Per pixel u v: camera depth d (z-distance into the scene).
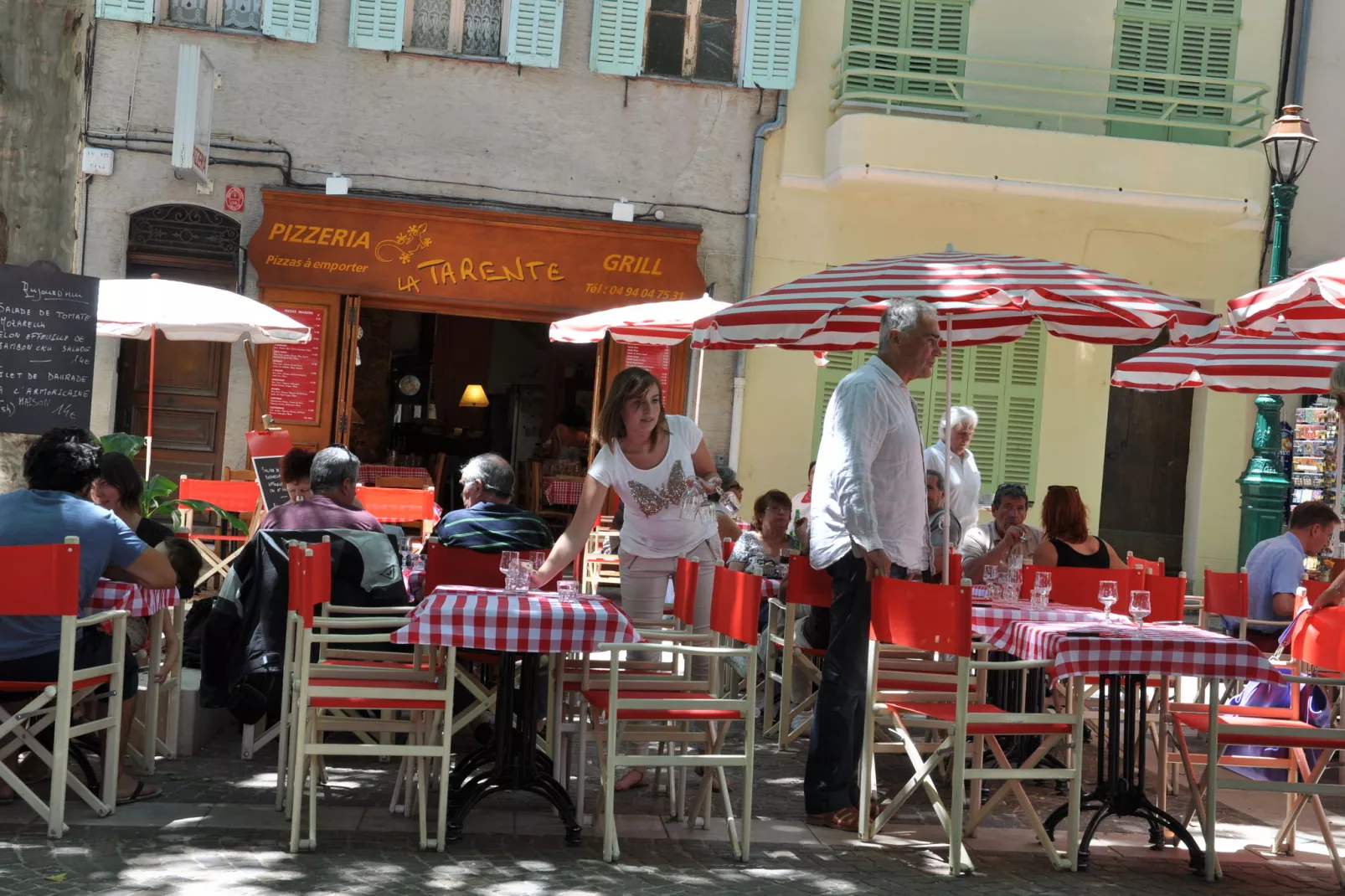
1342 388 6.03
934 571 6.74
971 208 14.64
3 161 7.28
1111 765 5.69
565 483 14.95
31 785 6.00
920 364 5.96
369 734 6.81
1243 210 14.14
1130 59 15.00
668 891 4.93
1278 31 15.05
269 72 13.87
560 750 5.93
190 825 5.45
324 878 4.85
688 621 6.11
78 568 5.20
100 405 13.60
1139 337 8.18
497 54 14.23
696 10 14.45
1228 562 14.99
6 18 7.26
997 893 5.12
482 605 5.16
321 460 6.91
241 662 6.43
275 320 10.01
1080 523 7.79
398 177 14.04
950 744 5.67
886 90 14.70
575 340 11.77
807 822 6.04
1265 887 5.42
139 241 13.81
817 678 7.72
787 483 14.55
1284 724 5.81
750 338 6.90
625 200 14.32
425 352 18.39
